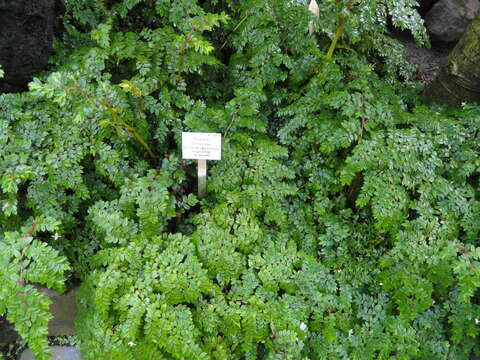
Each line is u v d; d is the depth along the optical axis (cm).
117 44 256
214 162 269
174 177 252
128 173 252
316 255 265
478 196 271
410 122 273
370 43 336
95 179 264
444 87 336
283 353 218
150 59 263
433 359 246
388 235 269
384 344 238
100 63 242
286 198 278
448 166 264
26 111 241
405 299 238
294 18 286
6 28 232
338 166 278
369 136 264
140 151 273
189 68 260
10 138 224
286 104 306
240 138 259
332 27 300
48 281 187
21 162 212
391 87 321
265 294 232
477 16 305
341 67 313
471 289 212
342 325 239
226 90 304
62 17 282
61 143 233
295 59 293
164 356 218
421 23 292
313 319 247
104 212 232
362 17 287
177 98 265
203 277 214
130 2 274
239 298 229
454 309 250
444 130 269
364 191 245
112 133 249
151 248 221
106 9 290
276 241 250
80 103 239
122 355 201
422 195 250
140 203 224
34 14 240
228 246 231
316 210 273
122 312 215
